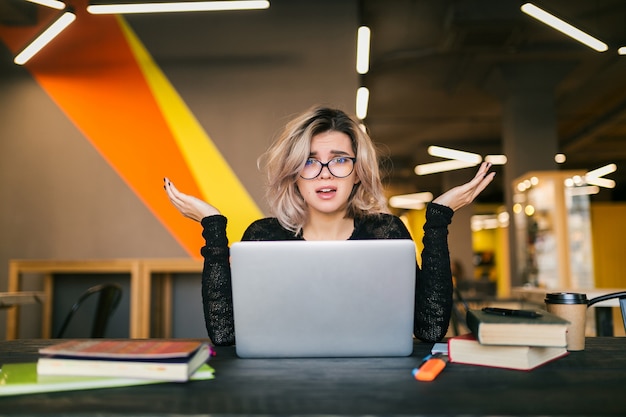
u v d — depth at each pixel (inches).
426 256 51.5
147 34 159.8
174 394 30.0
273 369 37.0
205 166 155.4
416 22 214.5
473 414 25.8
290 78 158.1
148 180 155.0
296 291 39.7
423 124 361.4
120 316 150.1
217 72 158.6
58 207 155.2
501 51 237.8
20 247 154.8
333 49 158.4
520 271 256.7
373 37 227.6
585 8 201.3
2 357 42.4
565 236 229.9
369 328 40.3
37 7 160.7
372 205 65.4
